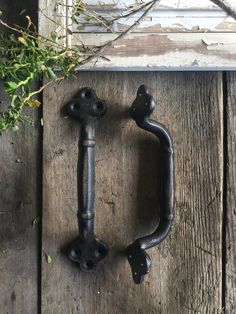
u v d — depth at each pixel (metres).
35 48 0.35
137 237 0.42
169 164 0.40
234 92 0.42
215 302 0.41
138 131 0.42
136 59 0.41
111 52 0.41
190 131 0.42
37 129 0.43
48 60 0.36
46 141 0.43
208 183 0.42
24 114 0.43
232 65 0.40
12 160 0.43
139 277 0.39
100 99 0.42
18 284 0.43
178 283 0.42
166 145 0.40
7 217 0.43
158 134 0.40
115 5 0.41
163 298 0.42
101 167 0.42
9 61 0.36
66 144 0.43
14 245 0.43
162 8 0.41
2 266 0.43
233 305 0.41
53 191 0.42
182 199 0.42
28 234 0.43
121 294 0.42
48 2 0.41
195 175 0.42
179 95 0.42
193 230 0.42
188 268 0.42
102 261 0.42
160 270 0.42
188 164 0.42
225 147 0.42
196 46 0.41
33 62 0.35
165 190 0.40
